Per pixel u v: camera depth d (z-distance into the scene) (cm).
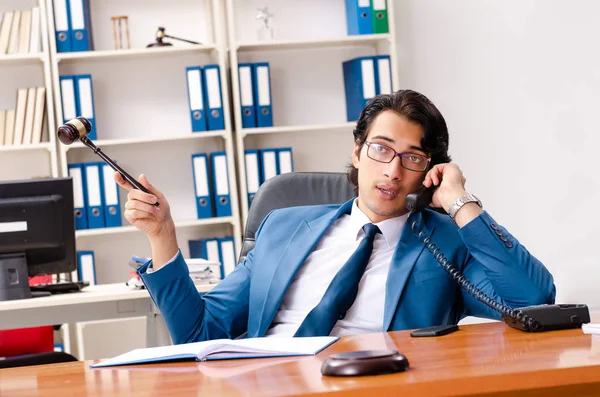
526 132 433
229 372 117
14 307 267
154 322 279
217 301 189
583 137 424
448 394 98
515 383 99
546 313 139
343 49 465
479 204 162
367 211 189
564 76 426
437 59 449
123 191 442
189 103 425
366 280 180
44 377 127
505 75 435
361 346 134
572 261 425
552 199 430
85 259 416
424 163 179
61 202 289
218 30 427
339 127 435
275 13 458
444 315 174
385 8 437
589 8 421
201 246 423
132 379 118
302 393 97
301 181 240
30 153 437
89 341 413
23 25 414
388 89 433
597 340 124
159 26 446
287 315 182
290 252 186
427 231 180
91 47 425
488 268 158
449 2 445
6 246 282
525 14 430
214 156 423
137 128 447
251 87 427
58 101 414
